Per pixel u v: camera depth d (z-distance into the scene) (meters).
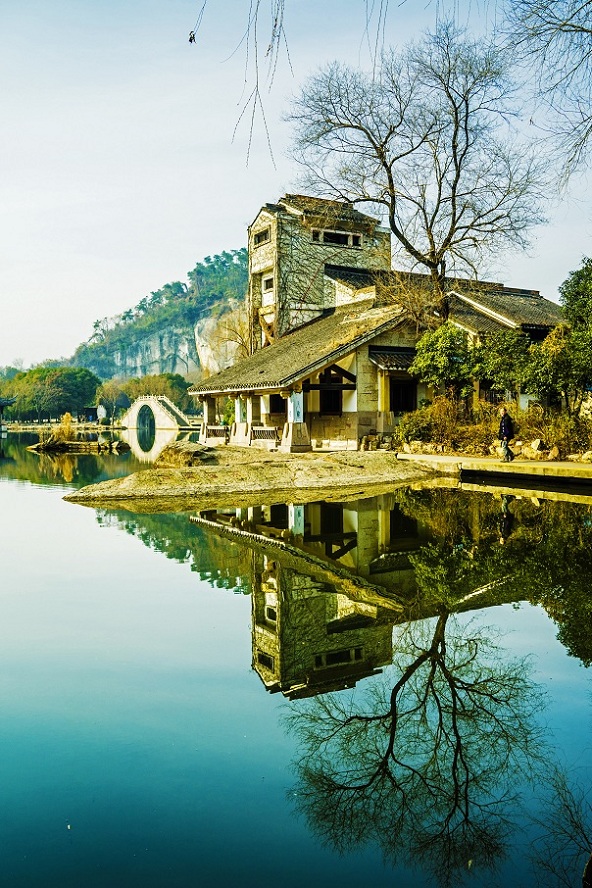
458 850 4.12
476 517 15.27
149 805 4.52
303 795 4.64
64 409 121.12
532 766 5.05
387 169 26.86
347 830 4.29
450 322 28.83
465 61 24.45
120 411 118.62
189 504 18.42
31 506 18.42
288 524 15.18
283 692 6.34
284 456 24.05
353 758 5.18
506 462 20.62
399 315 28.12
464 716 5.88
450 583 10.05
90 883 3.74
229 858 4.02
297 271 36.44
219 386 32.78
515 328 28.88
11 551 12.52
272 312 37.47
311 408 30.64
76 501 19.30
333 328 31.70
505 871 3.94
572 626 8.09
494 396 28.05
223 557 12.05
